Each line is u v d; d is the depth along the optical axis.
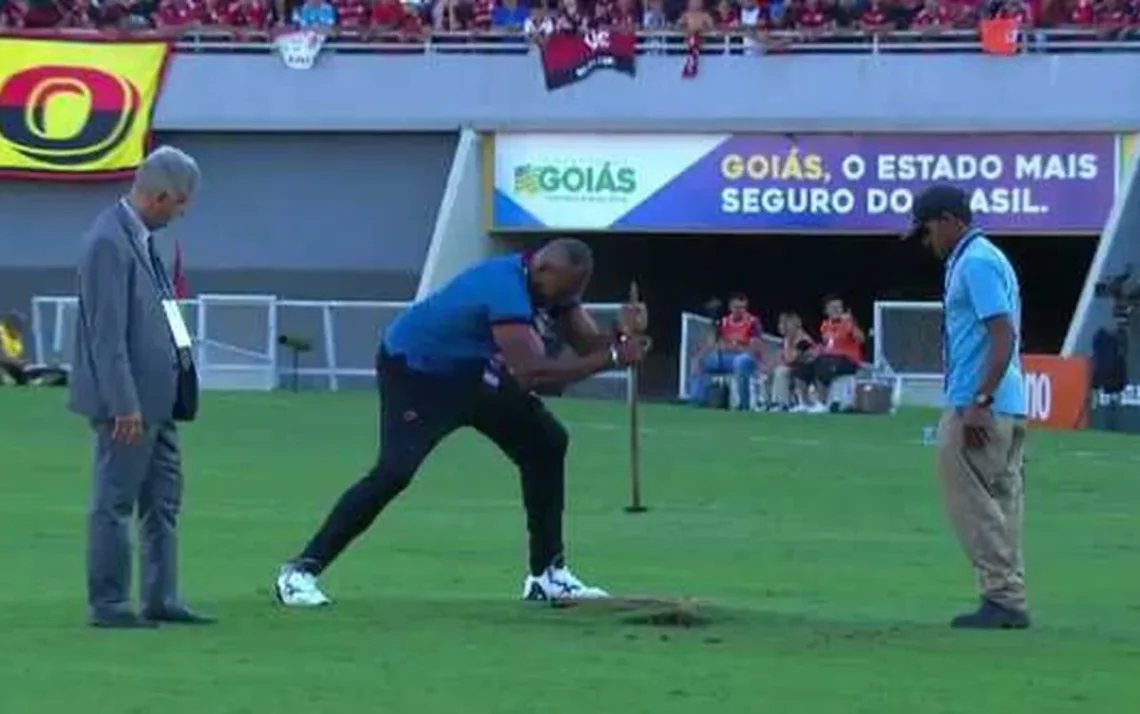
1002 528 29.09
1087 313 88.94
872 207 100.38
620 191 102.69
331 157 105.81
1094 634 28.75
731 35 101.31
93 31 107.31
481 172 104.00
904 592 34.59
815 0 103.38
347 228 105.62
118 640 26.55
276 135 106.25
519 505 49.78
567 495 53.03
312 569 30.39
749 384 87.62
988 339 28.48
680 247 113.88
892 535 44.50
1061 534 45.78
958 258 28.80
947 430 29.08
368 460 61.06
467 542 41.62
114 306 26.86
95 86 106.69
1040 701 22.91
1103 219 97.94
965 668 25.17
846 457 64.12
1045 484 58.16
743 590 34.69
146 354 27.22
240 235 106.62
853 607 32.22
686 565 38.47
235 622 28.42
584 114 102.81
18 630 27.45
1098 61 98.12
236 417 75.62
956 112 99.31
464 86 104.00
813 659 25.72
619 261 111.19
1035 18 100.25
